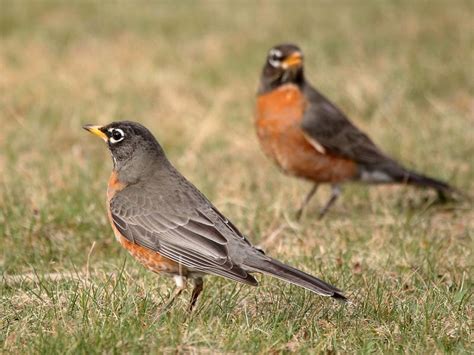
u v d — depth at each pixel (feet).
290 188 48.55
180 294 32.76
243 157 53.93
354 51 73.61
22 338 28.14
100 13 87.81
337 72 69.10
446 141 54.44
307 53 73.82
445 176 49.62
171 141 56.08
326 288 27.84
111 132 33.24
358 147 45.68
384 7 88.28
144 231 31.53
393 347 27.86
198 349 27.27
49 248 38.11
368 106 62.13
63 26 82.23
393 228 41.27
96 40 77.92
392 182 46.75
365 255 37.27
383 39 77.15
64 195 43.75
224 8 91.15
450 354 27.37
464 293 31.71
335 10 89.35
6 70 68.28
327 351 27.63
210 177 49.62
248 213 43.52
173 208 31.48
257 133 46.34
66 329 28.48
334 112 45.47
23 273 35.73
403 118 60.03
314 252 37.93
